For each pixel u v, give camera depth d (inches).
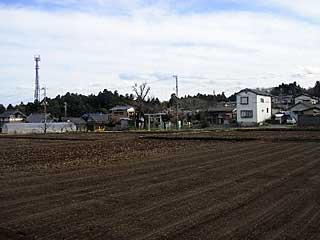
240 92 2930.6
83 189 437.1
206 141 1178.6
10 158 788.6
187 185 450.9
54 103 4163.4
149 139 1317.7
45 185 466.0
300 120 2348.7
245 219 305.0
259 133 1530.5
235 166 607.5
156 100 3545.8
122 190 427.8
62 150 956.6
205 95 4616.1
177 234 269.6
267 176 505.0
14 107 4197.8
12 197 398.3
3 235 275.7
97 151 916.6
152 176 523.2
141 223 298.0
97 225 294.7
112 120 3132.4
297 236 263.1
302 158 693.3
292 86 5644.7
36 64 3777.1
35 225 297.4
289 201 363.3
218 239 257.9
